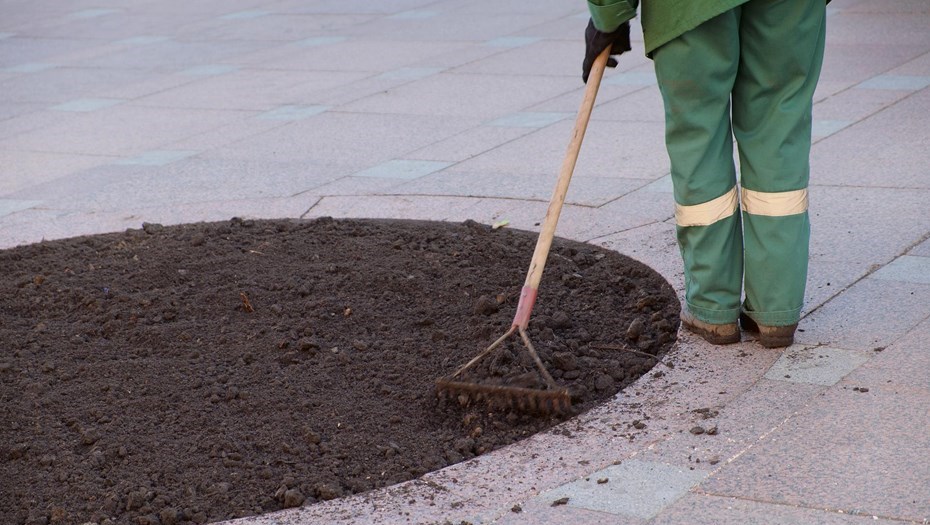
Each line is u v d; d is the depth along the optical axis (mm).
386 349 4129
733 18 3463
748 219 3750
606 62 3672
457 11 14023
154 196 6660
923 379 3512
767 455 3164
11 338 4414
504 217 5695
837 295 4266
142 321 4508
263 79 10508
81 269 5176
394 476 3291
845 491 2947
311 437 3516
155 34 14070
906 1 11688
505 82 9492
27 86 11008
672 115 3660
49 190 7004
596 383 3732
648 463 3186
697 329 3975
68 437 3631
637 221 5426
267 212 6113
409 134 7855
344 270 4918
